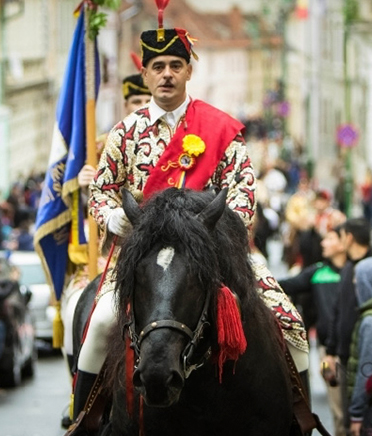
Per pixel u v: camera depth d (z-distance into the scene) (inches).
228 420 279.0
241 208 295.7
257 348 280.2
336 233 530.9
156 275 255.0
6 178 1985.7
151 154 304.8
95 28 394.9
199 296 256.4
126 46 3932.1
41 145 2518.5
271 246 1793.8
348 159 1881.2
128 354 276.1
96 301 307.1
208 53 7185.0
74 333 334.3
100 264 381.4
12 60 2124.8
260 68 7007.9
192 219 259.1
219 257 266.4
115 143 306.8
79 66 399.9
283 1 3917.3
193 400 275.1
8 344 719.1
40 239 392.5
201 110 304.5
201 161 299.6
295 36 4453.7
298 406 299.7
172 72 302.5
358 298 409.1
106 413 308.8
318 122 3432.6
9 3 2082.9
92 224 367.9
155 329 250.4
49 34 2559.1
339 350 455.2
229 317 259.6
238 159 301.3
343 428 489.7
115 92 2773.1
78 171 391.9
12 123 2246.6
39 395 701.9
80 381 310.3
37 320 903.7
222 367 272.4
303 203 928.9
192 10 7391.7
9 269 753.6
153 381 246.4
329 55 3410.4
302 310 555.2
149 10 5580.7
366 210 1900.8
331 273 531.2
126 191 271.3
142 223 260.4
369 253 492.4
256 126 4419.3
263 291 301.0
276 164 2401.6
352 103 2630.4
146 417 277.4
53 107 2586.1
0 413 635.5
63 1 2723.9
